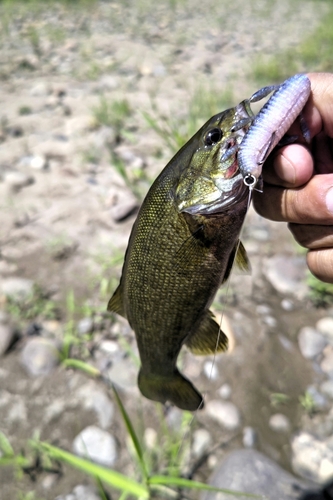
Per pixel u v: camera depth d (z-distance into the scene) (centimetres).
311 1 170
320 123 22
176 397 24
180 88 77
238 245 21
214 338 23
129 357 35
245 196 19
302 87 18
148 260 20
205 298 22
